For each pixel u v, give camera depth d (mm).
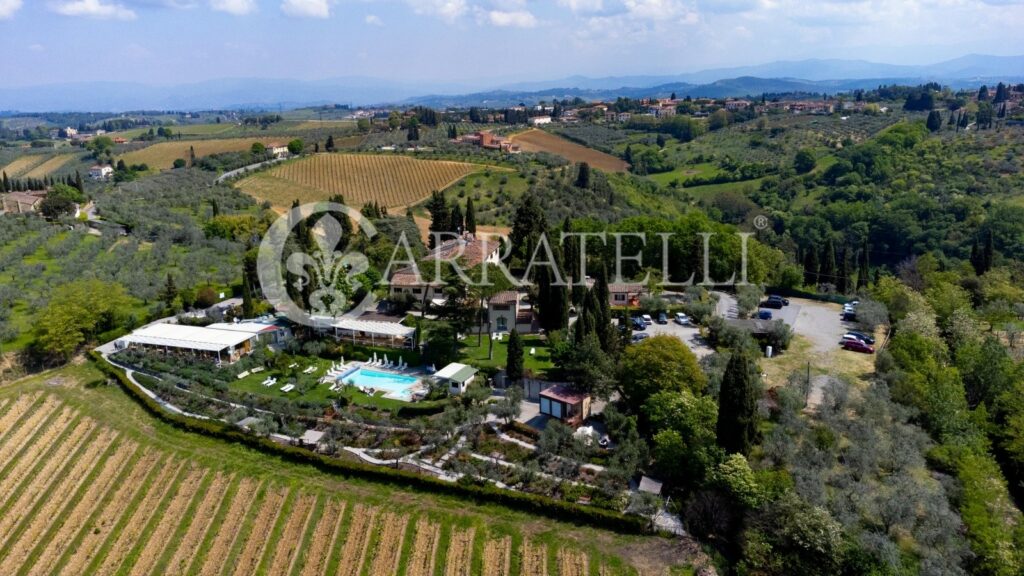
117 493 52156
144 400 62375
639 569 42844
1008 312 83312
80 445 57875
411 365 71500
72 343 71062
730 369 49000
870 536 41562
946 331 78875
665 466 49250
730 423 48812
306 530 47344
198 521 48906
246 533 47594
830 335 80438
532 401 62594
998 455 58031
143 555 46531
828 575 40531
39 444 58156
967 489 47781
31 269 91625
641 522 45312
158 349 74188
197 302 88062
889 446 51656
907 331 72688
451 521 46969
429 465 52438
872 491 46219
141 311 84375
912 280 99688
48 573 45906
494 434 56156
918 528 43562
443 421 55562
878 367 66188
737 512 45812
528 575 43188
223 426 57812
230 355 72062
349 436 56281
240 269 101750
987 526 44375
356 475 51562
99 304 77375
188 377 67312
